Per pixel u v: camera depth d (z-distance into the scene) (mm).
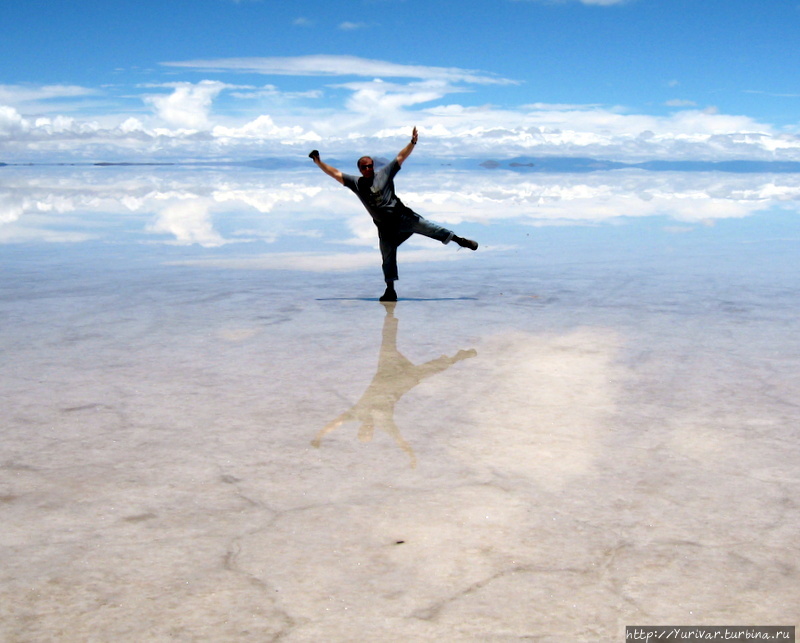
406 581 2006
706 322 5375
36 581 2006
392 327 5312
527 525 2322
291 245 10438
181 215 14961
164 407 3523
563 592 1954
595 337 4934
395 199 6203
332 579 2016
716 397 3639
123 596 1935
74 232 11891
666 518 2369
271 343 4836
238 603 1902
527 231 11906
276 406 3533
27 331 5191
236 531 2289
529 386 3836
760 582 2000
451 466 2799
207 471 2758
